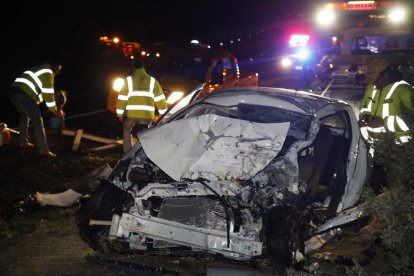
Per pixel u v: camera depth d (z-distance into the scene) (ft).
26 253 22.53
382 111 25.80
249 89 24.99
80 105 63.00
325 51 50.37
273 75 84.28
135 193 20.81
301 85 49.73
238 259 20.01
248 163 19.83
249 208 19.79
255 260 21.29
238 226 19.67
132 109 35.47
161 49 50.62
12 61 82.79
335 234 22.09
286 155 20.83
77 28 91.20
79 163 38.19
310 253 21.34
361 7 48.96
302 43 51.24
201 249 20.04
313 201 21.42
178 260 22.00
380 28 47.26
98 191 21.47
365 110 26.58
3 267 20.98
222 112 23.71
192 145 20.59
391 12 47.42
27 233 24.77
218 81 48.14
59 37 90.48
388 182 22.76
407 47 46.70
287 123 20.68
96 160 39.29
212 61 47.88
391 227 16.97
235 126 20.77
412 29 46.80
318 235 21.27
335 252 22.24
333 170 22.47
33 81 37.76
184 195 19.88
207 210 20.25
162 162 20.39
